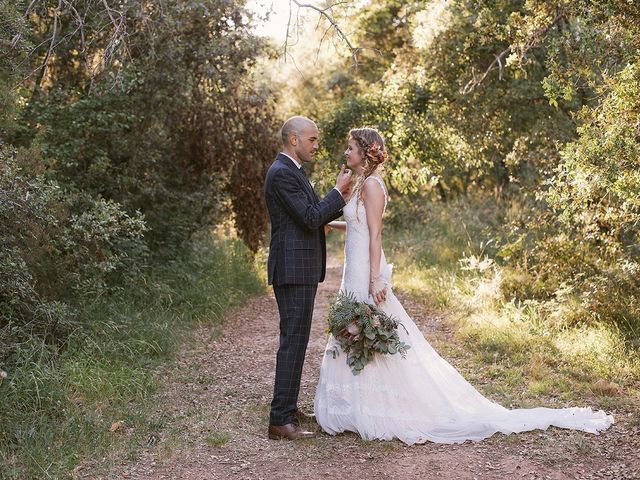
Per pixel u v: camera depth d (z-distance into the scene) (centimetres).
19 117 677
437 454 415
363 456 416
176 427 468
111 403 502
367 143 458
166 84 833
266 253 1288
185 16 825
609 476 382
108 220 596
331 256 1639
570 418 455
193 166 962
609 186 561
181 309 802
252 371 618
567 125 968
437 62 1043
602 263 732
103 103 777
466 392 465
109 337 607
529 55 930
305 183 451
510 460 404
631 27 562
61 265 607
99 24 736
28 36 715
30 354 500
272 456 421
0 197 489
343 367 453
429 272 1046
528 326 693
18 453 405
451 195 1636
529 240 992
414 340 464
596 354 596
